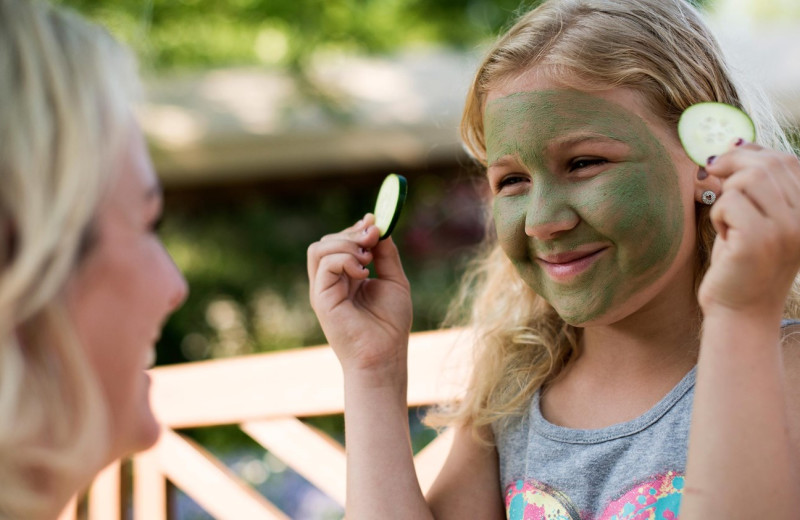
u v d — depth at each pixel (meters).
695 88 1.34
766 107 1.58
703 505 1.07
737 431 1.07
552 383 1.53
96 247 0.93
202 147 5.72
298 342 6.21
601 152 1.28
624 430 1.35
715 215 1.09
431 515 1.45
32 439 0.88
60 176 0.87
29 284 0.85
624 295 1.29
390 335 1.54
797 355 1.28
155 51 5.81
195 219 6.75
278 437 2.18
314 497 3.93
